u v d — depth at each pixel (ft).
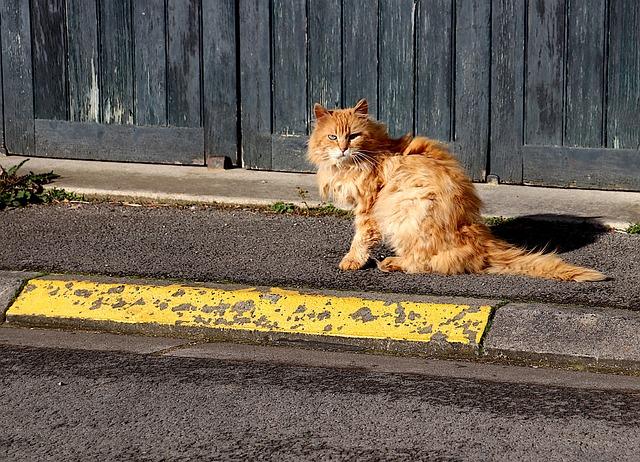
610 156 15.92
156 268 13.89
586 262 13.98
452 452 11.13
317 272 13.78
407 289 13.33
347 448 11.19
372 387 12.01
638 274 13.62
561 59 15.88
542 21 15.85
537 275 13.58
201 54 16.83
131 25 16.94
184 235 14.79
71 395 11.93
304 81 16.62
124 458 11.11
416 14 16.19
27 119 17.39
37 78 17.30
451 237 13.62
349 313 12.93
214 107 16.90
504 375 12.25
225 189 16.08
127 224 15.14
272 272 13.78
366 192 13.79
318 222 15.20
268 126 16.80
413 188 13.64
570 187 16.12
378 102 16.46
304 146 16.74
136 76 17.04
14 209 15.62
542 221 15.02
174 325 13.06
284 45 16.60
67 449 11.22
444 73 16.22
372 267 13.91
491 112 16.19
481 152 16.28
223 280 13.60
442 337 12.66
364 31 16.37
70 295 13.39
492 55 16.06
